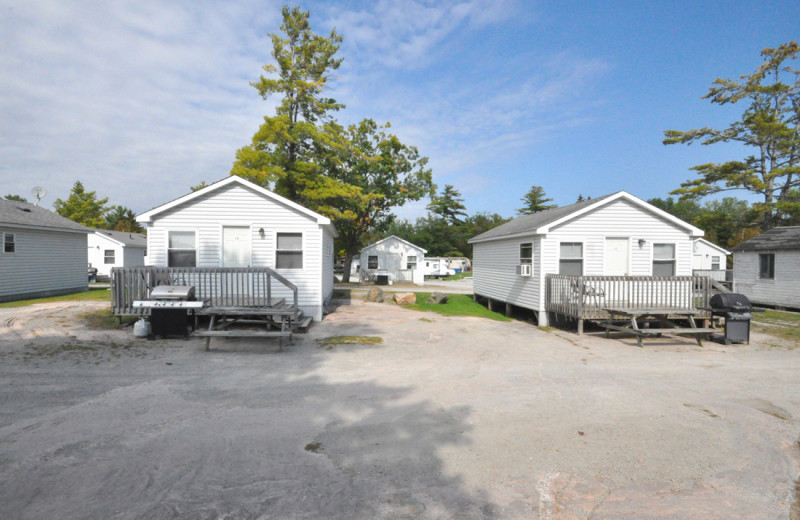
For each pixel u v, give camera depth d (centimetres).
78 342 917
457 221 7069
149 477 378
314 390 648
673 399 634
